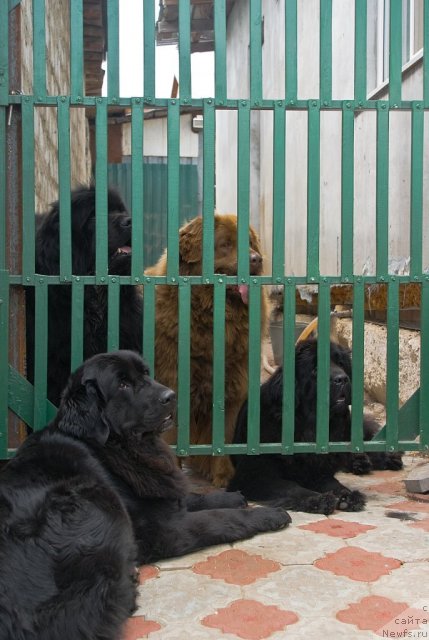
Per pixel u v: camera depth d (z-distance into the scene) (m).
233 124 17.16
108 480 3.48
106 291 4.90
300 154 11.69
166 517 3.68
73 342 4.43
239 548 3.74
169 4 13.07
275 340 9.53
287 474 4.93
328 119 10.11
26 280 4.33
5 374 4.34
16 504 2.88
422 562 3.51
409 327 6.98
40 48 4.29
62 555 2.73
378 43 8.29
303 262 11.60
